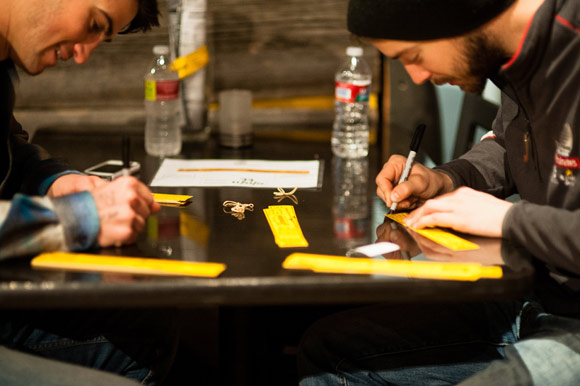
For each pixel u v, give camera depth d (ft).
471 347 4.48
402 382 4.30
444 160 7.69
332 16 6.92
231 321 4.33
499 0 3.64
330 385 4.32
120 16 4.29
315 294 3.18
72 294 3.07
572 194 3.92
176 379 6.49
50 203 3.52
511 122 4.31
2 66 4.38
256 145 6.33
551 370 3.61
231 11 6.88
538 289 4.19
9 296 3.05
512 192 4.92
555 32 3.69
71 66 6.73
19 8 4.13
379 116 7.29
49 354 4.32
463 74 3.92
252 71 7.03
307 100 7.13
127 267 3.30
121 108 6.91
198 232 3.96
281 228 4.02
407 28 3.73
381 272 3.30
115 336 4.48
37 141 6.31
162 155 5.92
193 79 6.30
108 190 3.66
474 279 3.24
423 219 3.98
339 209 4.49
